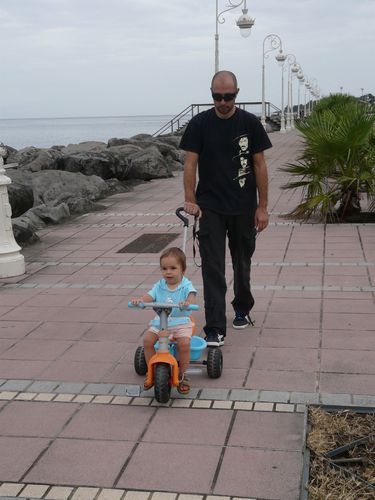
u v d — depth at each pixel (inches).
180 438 121.7
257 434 121.8
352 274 227.9
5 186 242.7
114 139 676.7
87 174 498.0
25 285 232.4
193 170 158.9
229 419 127.9
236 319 177.3
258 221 164.2
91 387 144.9
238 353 160.4
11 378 151.1
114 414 132.2
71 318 192.7
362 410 128.7
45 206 362.9
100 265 258.5
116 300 209.5
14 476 111.2
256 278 227.3
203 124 158.1
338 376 145.0
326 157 325.7
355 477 107.3
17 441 122.9
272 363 153.6
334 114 362.9
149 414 131.5
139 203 419.5
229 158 158.6
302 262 247.3
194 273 237.1
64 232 331.6
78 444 121.0
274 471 109.6
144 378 148.6
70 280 237.0
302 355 157.5
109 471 111.7
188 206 157.1
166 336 135.7
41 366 157.5
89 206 396.8
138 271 246.7
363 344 162.9
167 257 142.3
